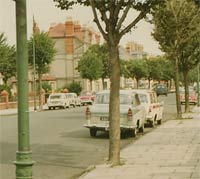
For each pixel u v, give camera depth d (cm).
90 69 8506
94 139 2112
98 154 1620
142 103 2619
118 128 1258
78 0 1265
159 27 2964
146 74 11775
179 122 2767
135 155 1440
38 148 1792
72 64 9819
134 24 1216
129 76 11206
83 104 6638
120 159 1348
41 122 3164
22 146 689
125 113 2106
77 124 2970
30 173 692
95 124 2150
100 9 1205
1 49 6856
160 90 9262
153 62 12725
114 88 1242
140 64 11719
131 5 1207
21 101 689
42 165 1380
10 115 4469
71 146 1856
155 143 1750
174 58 2994
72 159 1500
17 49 692
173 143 1733
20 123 690
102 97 2223
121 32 1218
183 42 2958
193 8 2911
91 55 8594
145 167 1207
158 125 2759
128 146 1680
